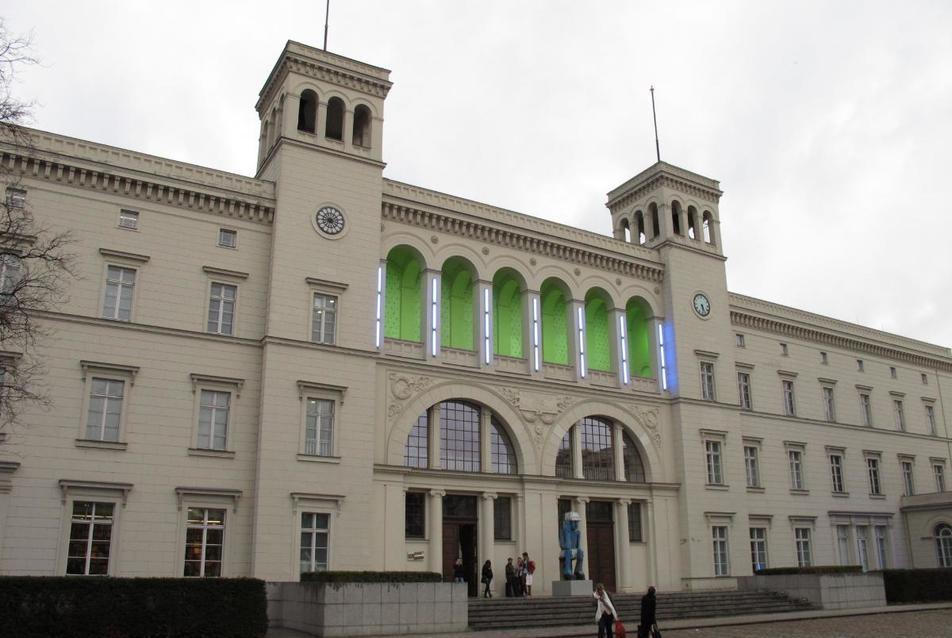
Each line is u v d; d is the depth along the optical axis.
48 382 37.41
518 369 52.12
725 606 47.38
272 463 40.69
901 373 77.56
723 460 58.03
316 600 33.66
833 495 66.50
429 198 50.81
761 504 61.06
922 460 75.75
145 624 29.70
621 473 54.28
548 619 40.53
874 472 71.38
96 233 40.22
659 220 61.34
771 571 53.25
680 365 57.84
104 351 39.00
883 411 74.19
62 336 38.19
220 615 31.27
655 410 57.03
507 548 48.81
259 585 32.53
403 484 45.47
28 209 38.75
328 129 50.38
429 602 35.59
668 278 59.69
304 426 42.06
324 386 42.91
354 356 44.44
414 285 52.91
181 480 39.25
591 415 54.03
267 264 44.09
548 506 50.12
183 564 38.44
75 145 40.59
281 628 36.38
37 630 27.78
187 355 40.88
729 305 63.97
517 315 56.53
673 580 54.09
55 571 35.62
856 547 66.50
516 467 50.41
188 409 40.25
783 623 41.81
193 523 39.22
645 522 54.56
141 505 38.09
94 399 38.44
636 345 61.72
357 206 46.66
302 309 43.59
